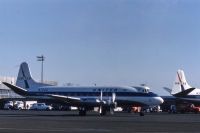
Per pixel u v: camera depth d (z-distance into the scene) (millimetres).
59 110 121875
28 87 87875
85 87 80438
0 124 45500
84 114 77062
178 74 100062
